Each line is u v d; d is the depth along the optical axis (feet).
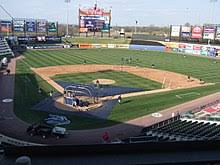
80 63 285.23
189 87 196.95
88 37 461.37
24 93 169.27
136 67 269.44
